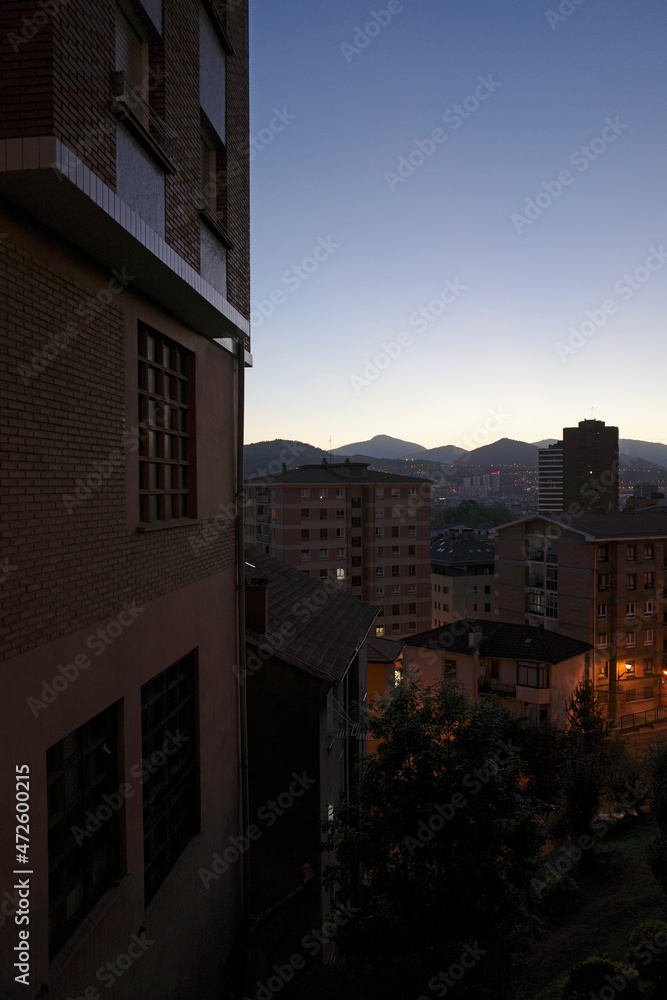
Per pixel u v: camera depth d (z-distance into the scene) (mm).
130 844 7105
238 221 11609
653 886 14273
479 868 9055
